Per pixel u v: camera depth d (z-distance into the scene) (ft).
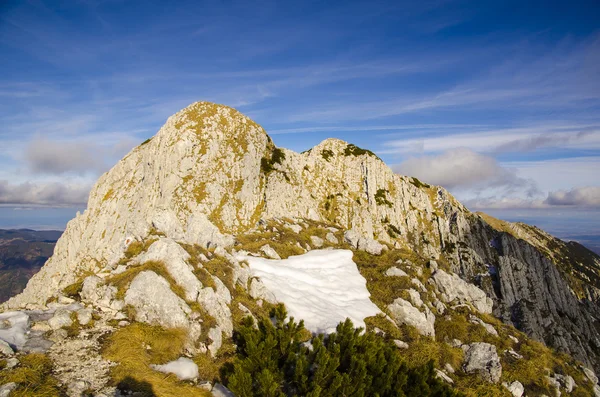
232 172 273.54
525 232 601.62
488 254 398.83
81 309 45.93
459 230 416.67
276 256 90.79
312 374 43.32
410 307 75.87
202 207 240.53
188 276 52.65
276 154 321.93
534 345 76.89
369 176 423.64
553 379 66.59
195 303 50.34
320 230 120.67
